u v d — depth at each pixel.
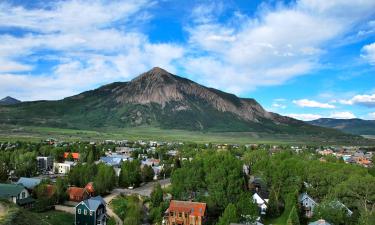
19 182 148.25
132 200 129.88
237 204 108.69
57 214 119.56
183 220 115.56
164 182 188.00
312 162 159.50
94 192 148.50
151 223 115.31
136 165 186.25
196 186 132.62
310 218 118.88
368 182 113.44
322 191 132.00
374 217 94.38
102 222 114.44
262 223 111.69
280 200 128.38
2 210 52.38
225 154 152.88
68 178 157.12
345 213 108.19
